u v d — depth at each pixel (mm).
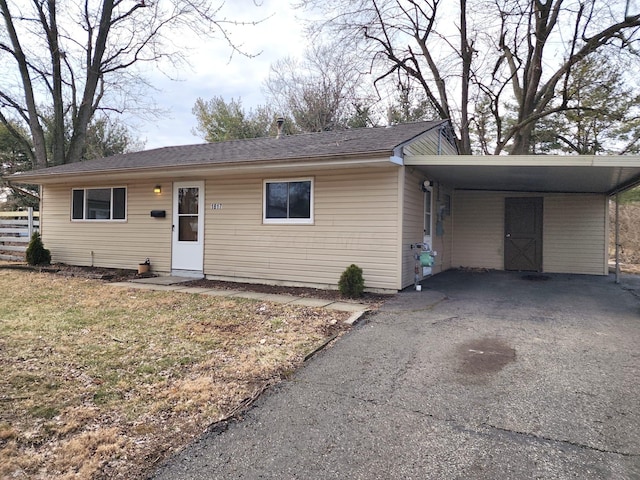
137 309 5977
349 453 2387
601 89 15719
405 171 7266
